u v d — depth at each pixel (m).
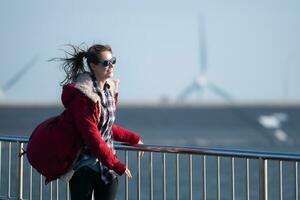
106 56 7.21
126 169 7.16
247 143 151.50
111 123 7.36
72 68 7.39
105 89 7.34
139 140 8.40
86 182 7.25
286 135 169.50
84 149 7.25
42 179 9.78
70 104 7.14
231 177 8.09
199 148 8.20
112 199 7.39
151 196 8.65
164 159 8.50
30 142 7.32
